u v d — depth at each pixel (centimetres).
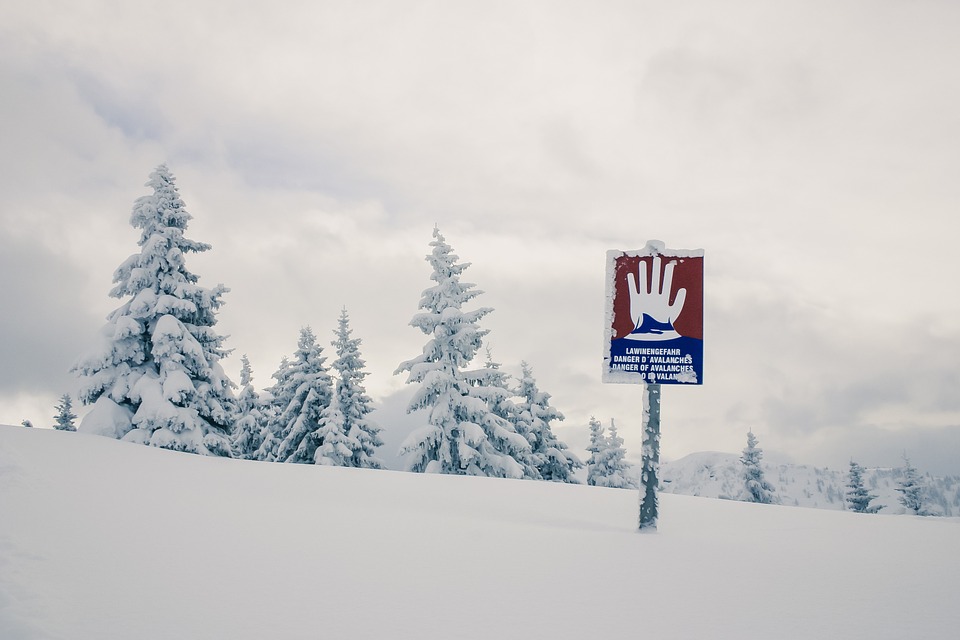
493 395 3036
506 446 3098
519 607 461
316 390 3822
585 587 518
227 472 1291
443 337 2945
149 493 921
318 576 530
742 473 4941
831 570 602
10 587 451
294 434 3716
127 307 2542
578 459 3884
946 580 567
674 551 675
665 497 1226
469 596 486
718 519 960
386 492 1139
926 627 432
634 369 886
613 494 1236
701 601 485
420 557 610
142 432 2369
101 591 466
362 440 3747
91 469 1091
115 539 622
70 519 691
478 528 776
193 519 749
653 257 914
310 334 3991
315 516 823
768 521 951
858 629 426
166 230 2611
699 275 901
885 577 576
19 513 695
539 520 895
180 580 503
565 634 406
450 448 2933
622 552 659
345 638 390
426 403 2956
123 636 383
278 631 399
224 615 427
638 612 455
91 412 2394
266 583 505
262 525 741
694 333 884
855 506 5319
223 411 2598
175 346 2481
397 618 430
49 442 1357
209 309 2708
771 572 587
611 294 920
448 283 2994
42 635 374
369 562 584
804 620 444
